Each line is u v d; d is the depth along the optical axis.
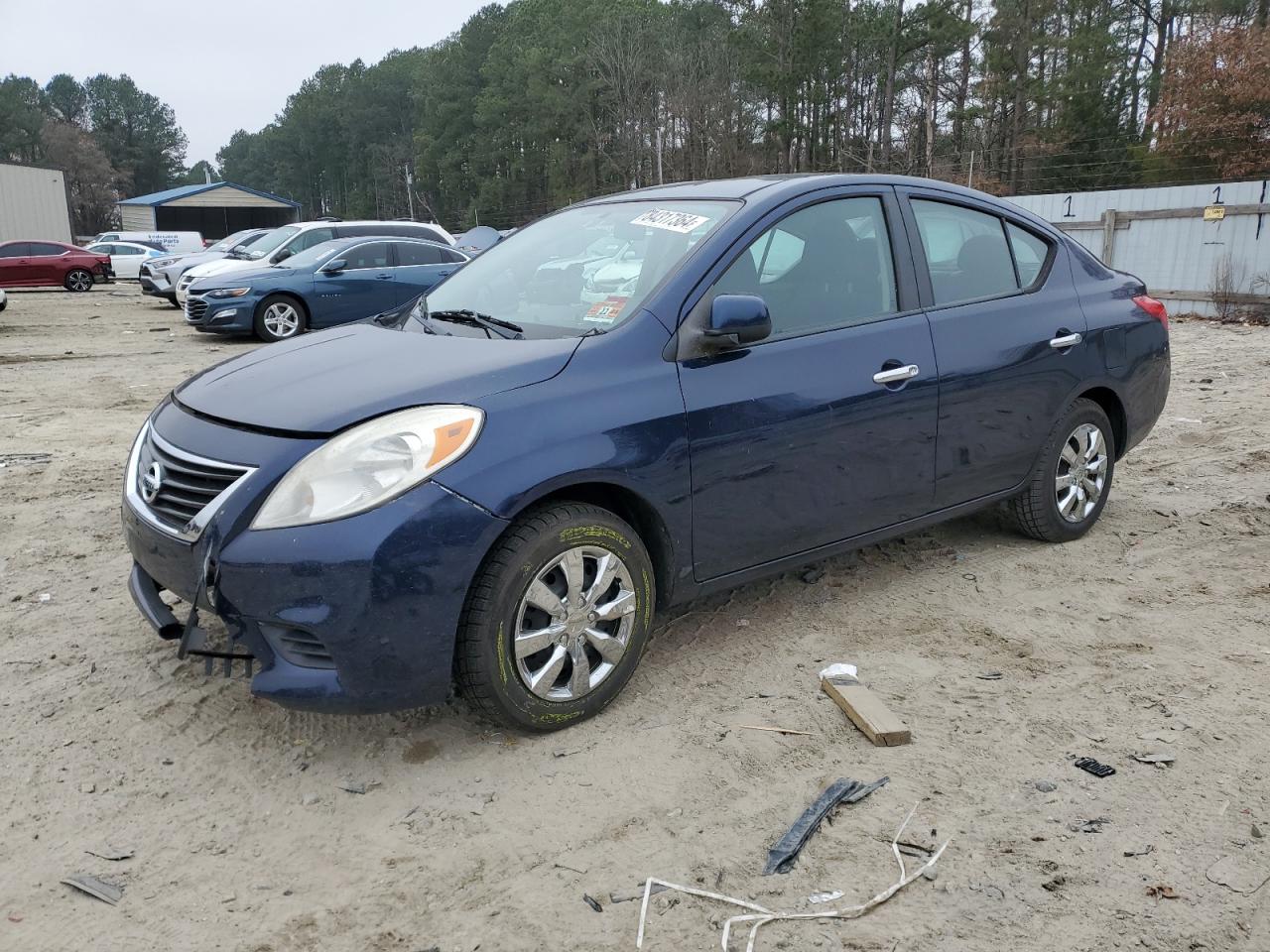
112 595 4.50
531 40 79.69
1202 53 32.47
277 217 77.31
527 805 2.93
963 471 4.37
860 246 4.10
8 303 23.55
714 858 2.68
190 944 2.41
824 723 3.36
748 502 3.63
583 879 2.61
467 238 19.31
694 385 3.46
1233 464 6.45
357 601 2.83
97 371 11.52
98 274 30.06
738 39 49.09
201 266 18.89
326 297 14.69
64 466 6.76
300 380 3.34
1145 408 5.19
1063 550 4.93
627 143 63.22
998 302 4.52
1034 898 2.49
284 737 3.31
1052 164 43.94
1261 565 4.69
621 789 3.00
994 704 3.46
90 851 2.75
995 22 45.56
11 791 3.01
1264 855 2.64
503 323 3.72
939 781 3.01
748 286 3.70
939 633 4.04
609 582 3.30
